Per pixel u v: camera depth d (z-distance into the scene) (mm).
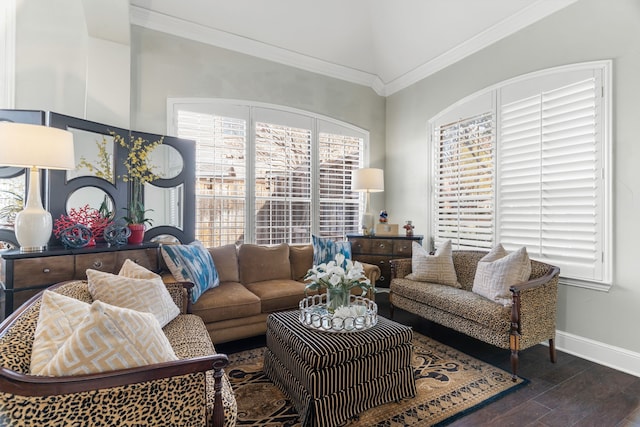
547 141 2869
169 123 3365
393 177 4730
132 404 1078
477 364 2467
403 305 3170
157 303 1921
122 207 2982
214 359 1204
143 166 3072
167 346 1271
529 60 3016
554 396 2039
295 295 2969
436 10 3447
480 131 3480
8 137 2045
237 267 3289
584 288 2633
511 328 2238
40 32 2902
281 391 2037
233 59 3717
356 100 4617
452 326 2652
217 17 3434
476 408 1904
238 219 3764
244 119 3789
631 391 2104
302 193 4203
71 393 999
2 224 2557
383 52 4266
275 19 3605
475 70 3531
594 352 2553
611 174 2471
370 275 3420
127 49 3072
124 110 3055
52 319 1241
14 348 1088
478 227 3514
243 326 2719
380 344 1878
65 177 2650
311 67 4219
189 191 3389
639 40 2336
